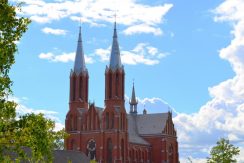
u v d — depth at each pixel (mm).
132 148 175250
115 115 163750
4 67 24734
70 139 167750
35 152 25656
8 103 25094
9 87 25000
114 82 166875
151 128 188000
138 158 178000
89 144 165875
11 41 24688
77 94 169875
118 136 162875
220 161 65000
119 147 162750
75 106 169500
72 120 169375
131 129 186000
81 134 167125
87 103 170625
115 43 170375
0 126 24688
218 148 65438
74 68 171500
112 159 162250
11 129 25156
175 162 189625
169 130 189125
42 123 25844
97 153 164125
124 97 168125
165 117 189250
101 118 166125
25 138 25141
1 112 24891
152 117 191375
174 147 190625
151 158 185250
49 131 27016
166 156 184125
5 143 25047
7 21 24547
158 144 185125
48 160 27156
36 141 25422
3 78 24719
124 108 167250
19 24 24828
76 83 170625
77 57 172750
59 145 156875
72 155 99375
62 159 96062
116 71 167125
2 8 24297
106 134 164125
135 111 199000
